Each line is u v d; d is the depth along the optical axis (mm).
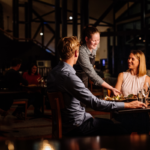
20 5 16234
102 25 16016
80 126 1498
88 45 2332
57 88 1483
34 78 5316
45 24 17719
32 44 12930
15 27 14375
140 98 2025
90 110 5082
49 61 13258
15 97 4195
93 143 444
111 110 1479
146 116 2203
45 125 3693
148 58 11344
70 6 15297
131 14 14445
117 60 14625
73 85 1435
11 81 4250
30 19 16203
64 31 9992
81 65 2318
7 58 12414
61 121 1542
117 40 14781
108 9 15211
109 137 484
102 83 2186
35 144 435
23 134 3082
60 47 1554
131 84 2578
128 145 434
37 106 4441
